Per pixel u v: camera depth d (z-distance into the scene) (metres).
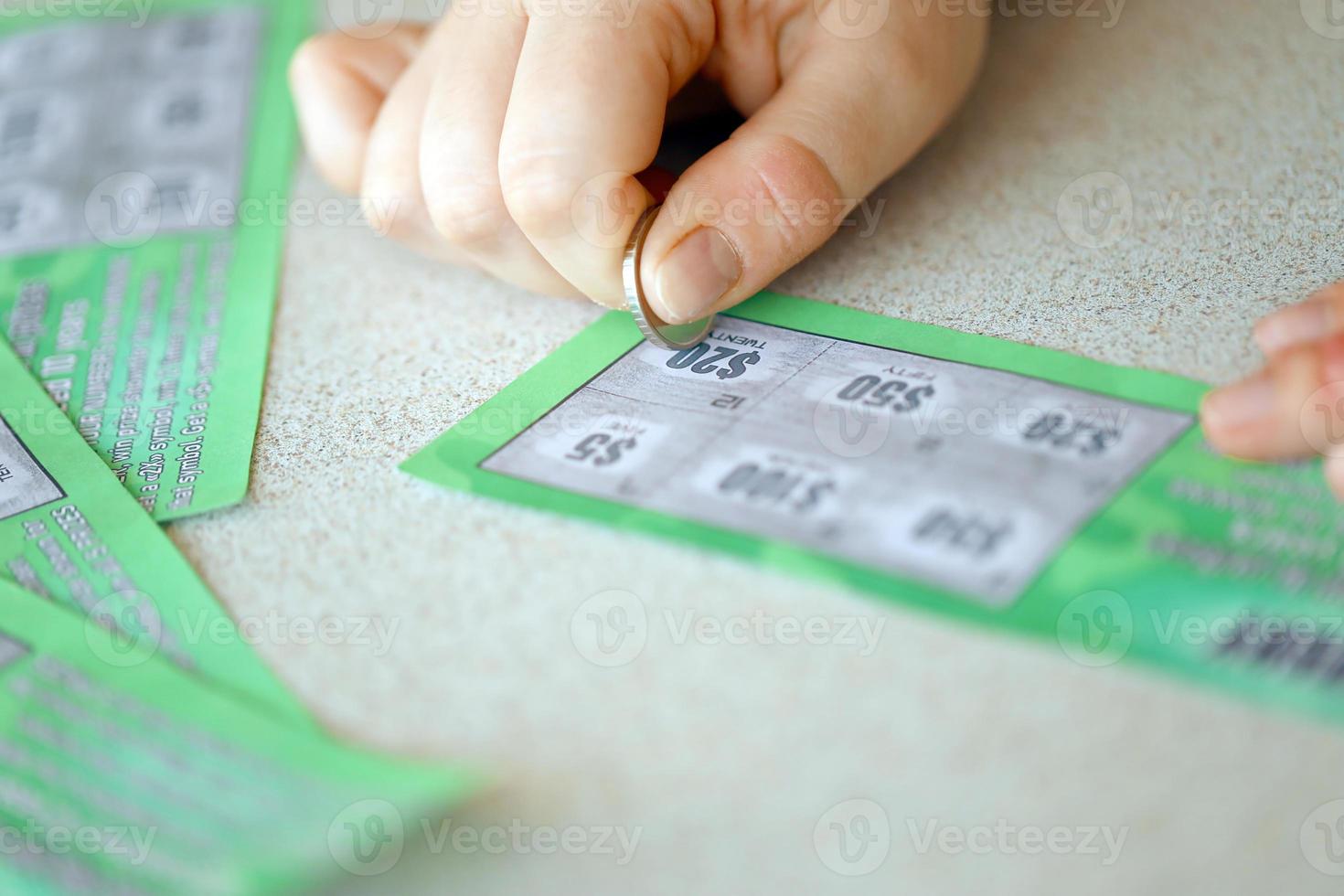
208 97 0.63
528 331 0.53
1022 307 0.51
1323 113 0.56
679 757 0.45
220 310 0.55
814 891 0.44
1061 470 0.47
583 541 0.48
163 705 0.46
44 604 0.48
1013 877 0.44
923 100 0.53
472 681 0.46
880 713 0.45
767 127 0.51
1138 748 0.44
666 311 0.50
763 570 0.47
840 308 0.52
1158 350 0.50
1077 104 0.57
